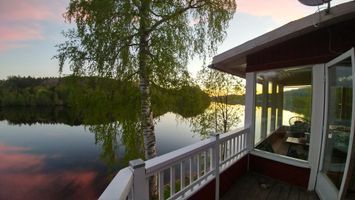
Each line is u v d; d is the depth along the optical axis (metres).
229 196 3.17
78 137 28.67
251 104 4.05
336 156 2.78
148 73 6.21
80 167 18.50
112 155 7.04
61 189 14.93
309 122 3.43
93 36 6.12
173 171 2.04
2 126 37.84
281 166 3.66
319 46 3.13
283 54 3.55
